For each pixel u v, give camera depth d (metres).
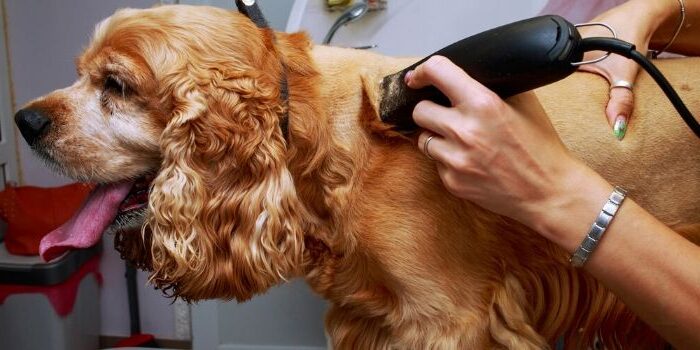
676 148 0.76
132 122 0.74
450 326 0.75
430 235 0.74
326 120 0.76
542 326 0.83
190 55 0.71
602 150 0.75
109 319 2.13
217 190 0.74
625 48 0.57
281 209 0.73
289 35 0.82
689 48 0.90
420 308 0.76
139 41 0.72
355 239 0.75
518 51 0.57
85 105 0.78
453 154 0.60
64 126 0.77
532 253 0.78
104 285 2.10
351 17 1.20
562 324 0.82
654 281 0.61
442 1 1.23
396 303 0.79
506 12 1.23
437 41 1.25
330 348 0.94
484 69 0.59
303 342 1.67
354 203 0.75
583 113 0.76
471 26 1.24
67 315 1.88
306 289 1.63
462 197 0.64
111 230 0.82
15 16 1.90
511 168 0.60
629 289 0.62
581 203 0.61
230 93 0.71
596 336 0.86
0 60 1.90
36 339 1.85
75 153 0.77
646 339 0.86
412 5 1.24
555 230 0.62
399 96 0.69
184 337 2.11
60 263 1.81
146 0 1.84
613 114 0.76
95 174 0.77
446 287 0.75
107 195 0.80
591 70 0.80
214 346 1.68
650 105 0.77
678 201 0.77
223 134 0.71
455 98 0.59
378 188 0.74
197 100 0.70
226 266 0.75
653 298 0.62
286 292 1.63
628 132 0.76
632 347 0.87
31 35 1.92
